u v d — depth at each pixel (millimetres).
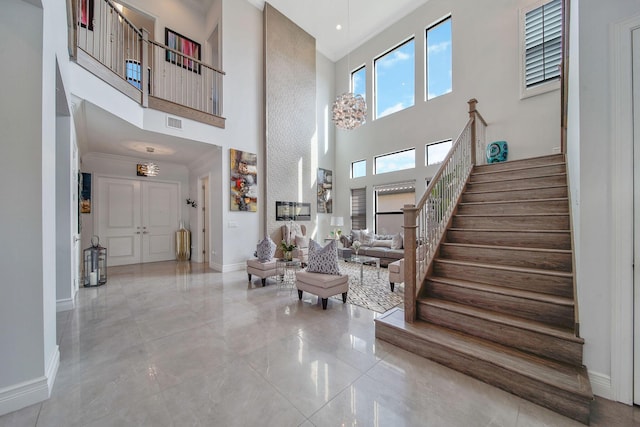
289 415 1579
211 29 6430
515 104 5176
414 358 2225
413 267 2557
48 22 1849
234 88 5926
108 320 3021
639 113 1615
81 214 5902
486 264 2684
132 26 4344
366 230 7484
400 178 7113
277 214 6684
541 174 3486
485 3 5586
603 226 1712
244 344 2461
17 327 1627
